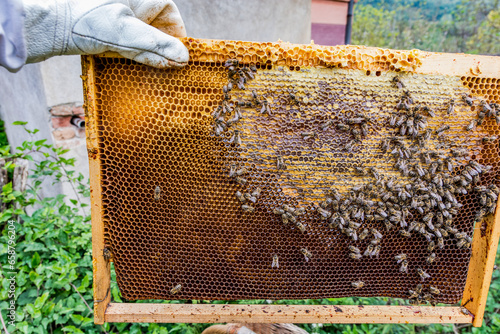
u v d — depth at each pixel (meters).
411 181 0.65
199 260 0.66
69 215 0.89
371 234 0.66
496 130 0.64
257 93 0.62
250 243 0.66
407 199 0.65
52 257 0.83
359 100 0.63
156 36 0.59
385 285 0.68
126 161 0.63
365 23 2.98
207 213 0.65
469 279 0.67
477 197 0.65
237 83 0.62
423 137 0.64
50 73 0.93
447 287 0.68
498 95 0.64
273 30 1.12
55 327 0.77
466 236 0.65
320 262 0.67
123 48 0.58
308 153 0.64
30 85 1.02
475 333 0.87
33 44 0.57
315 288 0.67
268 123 0.63
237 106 0.63
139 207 0.64
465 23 2.79
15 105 1.26
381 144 0.64
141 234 0.65
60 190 1.04
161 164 0.63
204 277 0.66
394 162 0.65
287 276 0.67
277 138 0.64
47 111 0.95
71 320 0.78
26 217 0.84
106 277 0.64
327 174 0.65
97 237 0.63
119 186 0.63
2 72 1.25
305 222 0.66
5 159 0.91
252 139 0.64
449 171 0.65
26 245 0.81
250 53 0.61
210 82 0.62
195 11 0.94
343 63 0.62
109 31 0.58
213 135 0.63
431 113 0.63
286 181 0.65
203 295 0.67
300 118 0.63
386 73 0.63
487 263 0.65
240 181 0.64
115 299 0.80
